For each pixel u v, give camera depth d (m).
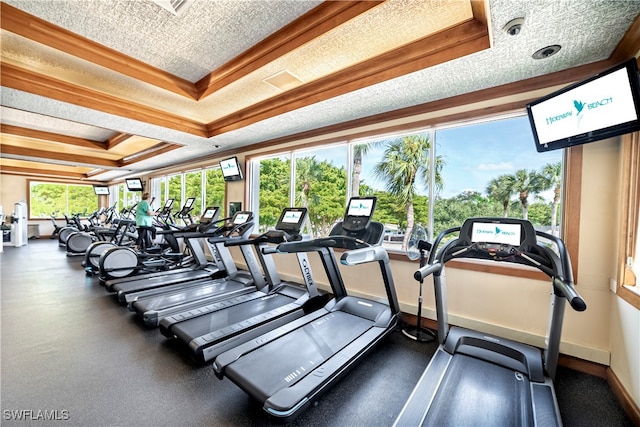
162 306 3.25
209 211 5.23
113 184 11.84
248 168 5.46
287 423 1.58
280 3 2.06
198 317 2.91
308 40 2.29
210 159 6.39
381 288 3.51
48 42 2.38
